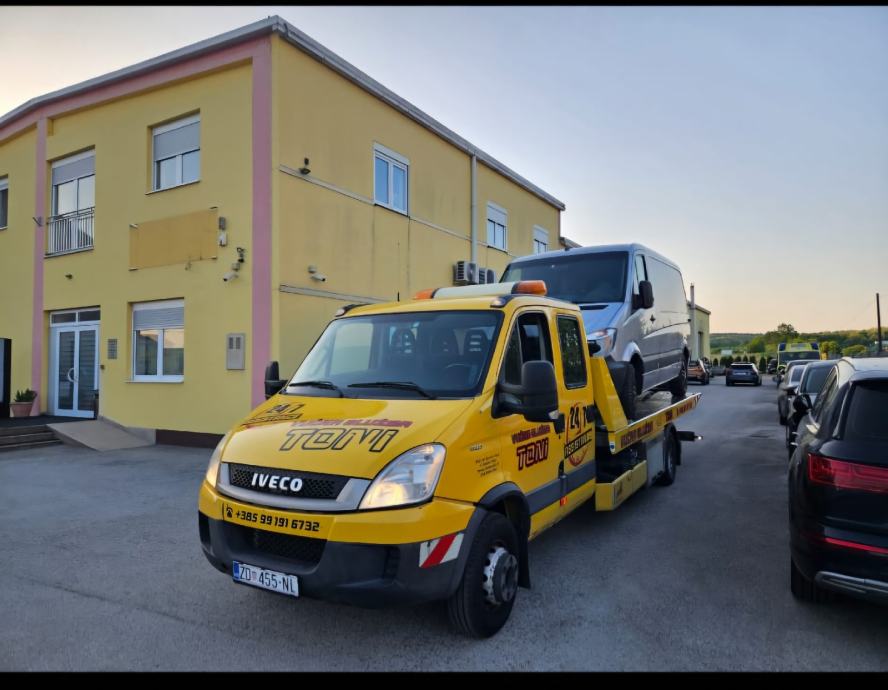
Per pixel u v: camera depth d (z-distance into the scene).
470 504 3.56
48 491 8.03
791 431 8.59
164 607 4.29
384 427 3.57
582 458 5.25
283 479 3.45
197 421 11.85
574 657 3.54
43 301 14.75
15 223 15.66
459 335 4.35
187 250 12.13
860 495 3.50
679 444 8.84
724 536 5.88
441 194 16.50
